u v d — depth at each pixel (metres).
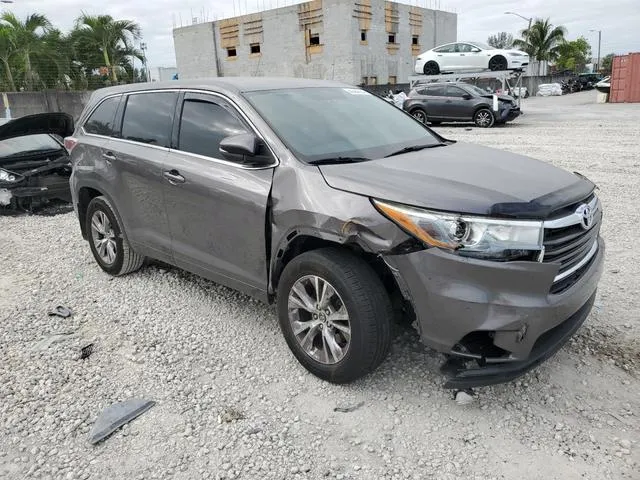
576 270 3.12
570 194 3.11
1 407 3.32
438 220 2.81
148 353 3.88
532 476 2.67
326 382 3.46
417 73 25.48
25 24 27.69
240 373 3.60
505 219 2.78
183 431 3.05
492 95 19.64
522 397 3.26
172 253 4.43
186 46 42.75
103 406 3.29
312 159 3.49
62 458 2.88
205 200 3.91
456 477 2.68
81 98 23.77
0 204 8.34
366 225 2.99
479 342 2.96
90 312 4.58
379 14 36.12
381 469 2.74
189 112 4.25
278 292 3.53
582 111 26.00
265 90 4.10
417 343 3.86
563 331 3.09
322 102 4.25
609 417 3.07
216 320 4.35
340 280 3.11
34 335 4.21
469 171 3.30
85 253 6.21
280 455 2.85
